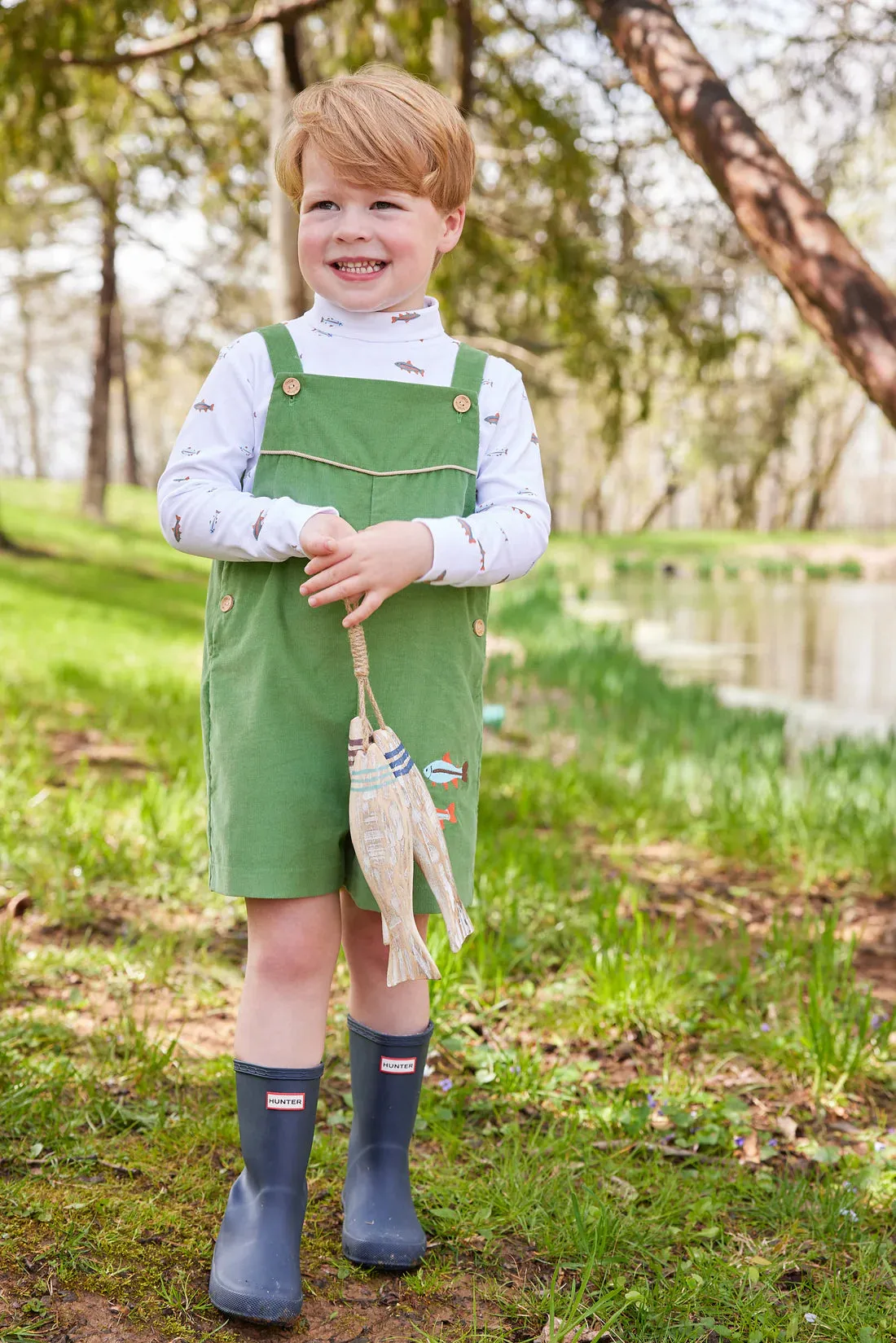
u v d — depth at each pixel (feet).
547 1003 9.35
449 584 5.67
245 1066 5.70
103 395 74.64
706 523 194.90
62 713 20.45
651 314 29.27
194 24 24.85
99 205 62.54
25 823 12.75
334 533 5.39
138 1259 5.83
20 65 22.24
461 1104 7.72
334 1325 5.51
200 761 16.08
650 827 16.21
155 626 37.19
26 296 76.54
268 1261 5.49
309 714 5.69
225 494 5.63
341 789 5.75
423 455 5.86
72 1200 6.22
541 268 28.22
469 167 6.12
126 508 86.63
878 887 13.74
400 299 5.97
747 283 30.35
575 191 25.95
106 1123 7.01
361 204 5.82
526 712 27.58
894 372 11.91
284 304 24.32
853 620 58.03
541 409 62.90
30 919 10.44
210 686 5.99
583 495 186.29
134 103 31.58
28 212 58.18
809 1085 8.37
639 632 50.42
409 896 5.43
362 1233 5.95
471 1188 6.64
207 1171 6.65
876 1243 6.31
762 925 12.17
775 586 86.43
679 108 13.47
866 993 9.68
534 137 26.17
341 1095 7.83
